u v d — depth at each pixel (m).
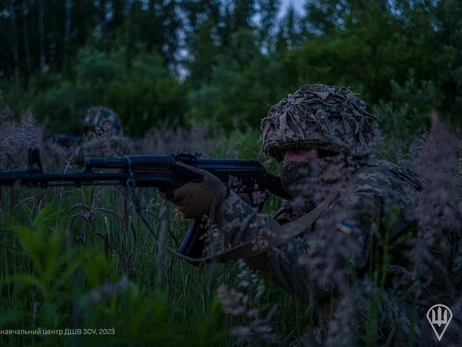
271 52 9.98
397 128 4.80
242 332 1.71
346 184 1.97
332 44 6.93
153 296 1.83
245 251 1.83
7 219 2.71
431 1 5.75
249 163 2.21
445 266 1.94
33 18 31.09
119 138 4.77
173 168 1.86
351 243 1.83
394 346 1.82
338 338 1.71
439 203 1.95
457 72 5.29
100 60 15.31
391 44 6.17
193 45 29.72
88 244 2.48
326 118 2.02
